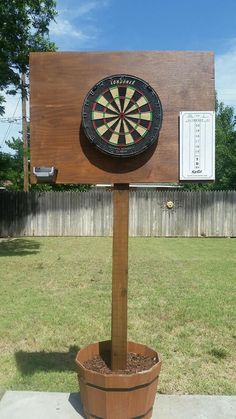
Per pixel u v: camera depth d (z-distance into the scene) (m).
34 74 3.24
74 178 3.24
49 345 4.76
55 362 4.30
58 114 3.24
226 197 16.84
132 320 5.66
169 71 3.20
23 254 11.66
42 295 6.94
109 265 9.85
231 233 16.88
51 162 3.25
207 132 3.19
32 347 4.71
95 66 3.22
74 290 7.30
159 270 9.30
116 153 3.13
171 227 16.83
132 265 9.94
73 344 4.81
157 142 3.21
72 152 3.24
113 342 3.17
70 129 3.24
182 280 8.23
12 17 11.65
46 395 3.44
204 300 6.68
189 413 3.18
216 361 4.39
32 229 16.72
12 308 6.14
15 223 16.64
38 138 3.25
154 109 3.12
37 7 11.92
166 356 4.49
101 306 6.27
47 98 3.24
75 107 3.23
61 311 6.00
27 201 16.66
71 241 14.90
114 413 2.87
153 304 6.43
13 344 4.79
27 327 5.31
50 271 9.07
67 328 5.30
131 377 2.82
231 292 7.24
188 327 5.40
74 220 16.72
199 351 4.62
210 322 5.58
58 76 3.23
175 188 23.34
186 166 3.19
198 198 16.81
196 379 3.96
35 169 3.16
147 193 16.73
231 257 11.37
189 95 3.20
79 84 3.23
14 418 3.11
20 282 7.96
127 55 3.21
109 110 3.13
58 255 11.46
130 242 14.82
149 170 3.22
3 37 11.79
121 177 3.23
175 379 3.95
